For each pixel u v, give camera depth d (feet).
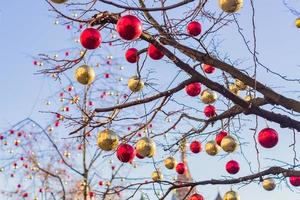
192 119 22.52
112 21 16.97
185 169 24.34
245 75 19.56
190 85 21.15
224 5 14.76
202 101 21.94
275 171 21.04
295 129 19.39
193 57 19.57
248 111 18.92
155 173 23.79
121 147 16.67
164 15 19.29
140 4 20.17
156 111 19.90
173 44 19.56
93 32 14.74
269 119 19.06
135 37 14.32
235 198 21.16
